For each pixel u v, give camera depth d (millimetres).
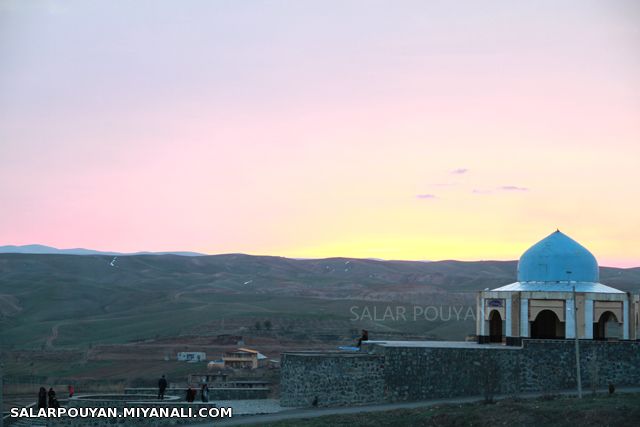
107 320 183250
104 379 107688
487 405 46375
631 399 44656
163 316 182125
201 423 48219
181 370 110375
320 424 44906
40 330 174000
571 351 52500
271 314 167000
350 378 51688
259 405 53344
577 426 40875
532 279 56250
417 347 52344
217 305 195875
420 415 45406
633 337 53656
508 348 52719
